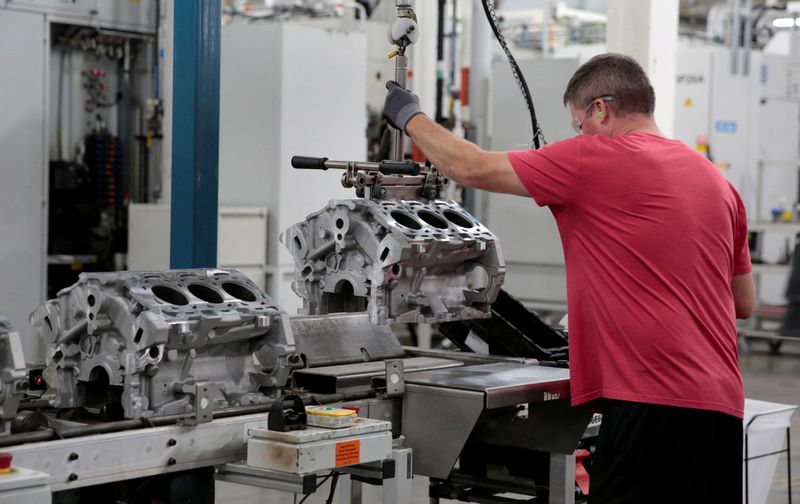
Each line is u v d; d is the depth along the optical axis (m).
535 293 7.59
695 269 2.35
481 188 2.51
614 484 2.38
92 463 2.07
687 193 2.38
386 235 2.65
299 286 2.90
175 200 3.65
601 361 2.42
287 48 6.30
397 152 2.88
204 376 2.43
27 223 5.65
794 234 9.92
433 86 7.81
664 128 5.93
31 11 5.55
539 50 12.03
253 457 2.24
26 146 5.62
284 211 6.35
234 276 2.60
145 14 6.00
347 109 6.68
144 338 2.24
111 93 6.11
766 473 3.93
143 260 5.93
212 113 3.65
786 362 8.84
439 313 2.82
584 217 2.43
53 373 2.39
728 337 2.40
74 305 2.35
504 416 3.06
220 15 3.63
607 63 2.52
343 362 2.98
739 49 9.55
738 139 9.34
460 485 3.37
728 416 2.36
